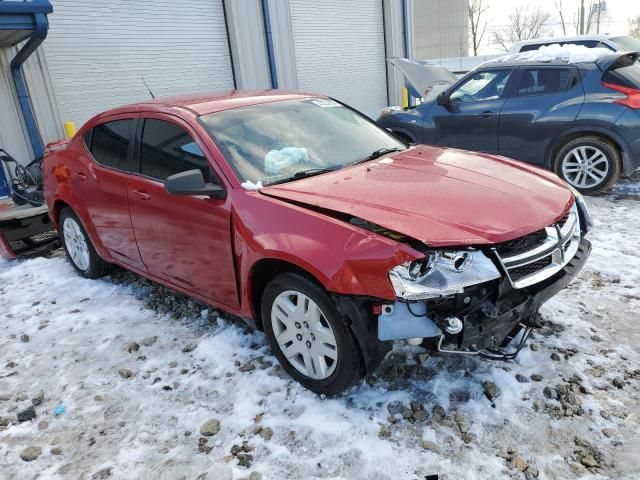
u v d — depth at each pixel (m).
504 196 2.88
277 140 3.52
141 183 3.73
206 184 3.14
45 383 3.32
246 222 2.96
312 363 2.89
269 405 2.90
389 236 2.52
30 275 5.18
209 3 10.55
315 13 12.57
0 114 8.15
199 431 2.77
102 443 2.75
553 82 6.53
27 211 5.77
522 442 2.51
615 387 2.84
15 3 6.48
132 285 4.71
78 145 4.56
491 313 2.51
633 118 5.89
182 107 3.70
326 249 2.60
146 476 2.51
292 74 12.12
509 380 2.92
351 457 2.50
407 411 2.75
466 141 7.25
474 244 2.46
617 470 2.32
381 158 3.60
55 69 8.69
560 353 3.14
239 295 3.20
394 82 14.76
